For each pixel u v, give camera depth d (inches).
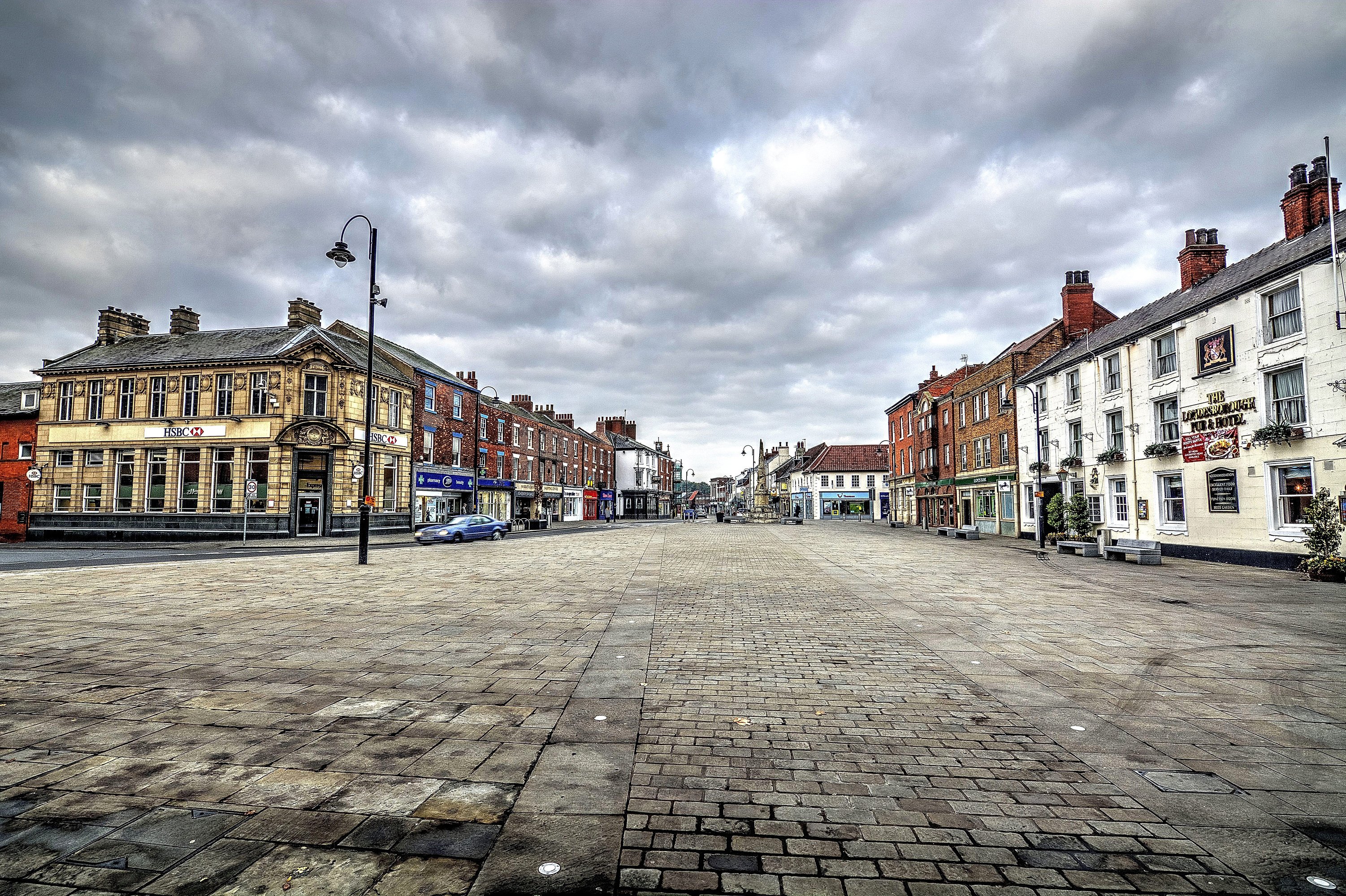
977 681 235.3
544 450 2118.6
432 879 108.4
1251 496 655.1
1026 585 506.3
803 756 164.9
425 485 1406.3
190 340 1318.9
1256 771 157.5
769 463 4111.7
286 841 119.7
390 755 161.2
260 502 1138.7
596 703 205.6
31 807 131.7
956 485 1518.2
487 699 209.2
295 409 1146.7
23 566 611.2
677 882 109.5
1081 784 150.3
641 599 427.8
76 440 1212.5
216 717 188.4
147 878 107.7
